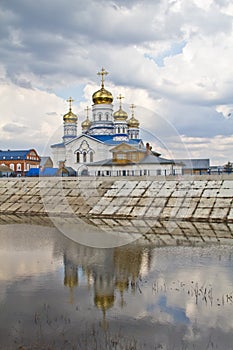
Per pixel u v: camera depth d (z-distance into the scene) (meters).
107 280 9.68
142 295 8.65
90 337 6.78
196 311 7.78
